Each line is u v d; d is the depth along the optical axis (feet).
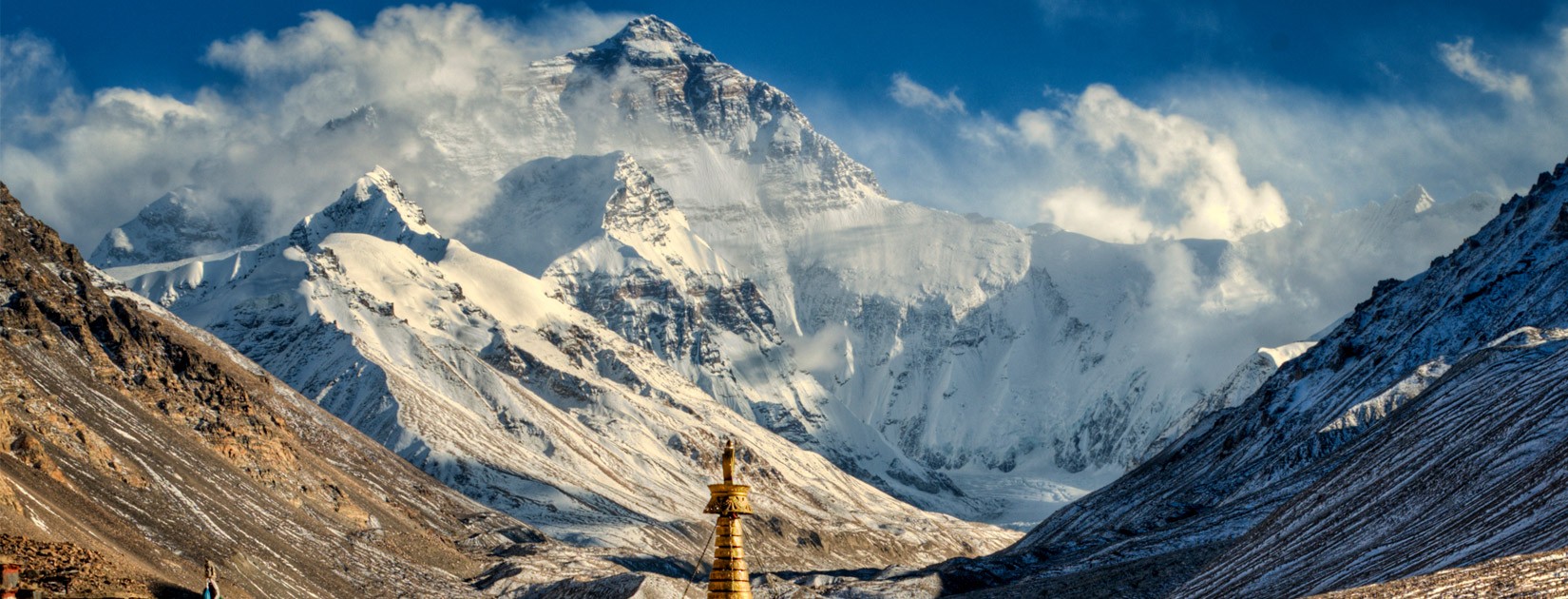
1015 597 639.76
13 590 200.34
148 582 381.19
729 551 177.88
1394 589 319.47
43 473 449.06
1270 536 564.30
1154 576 623.36
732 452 181.37
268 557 541.75
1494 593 303.48
